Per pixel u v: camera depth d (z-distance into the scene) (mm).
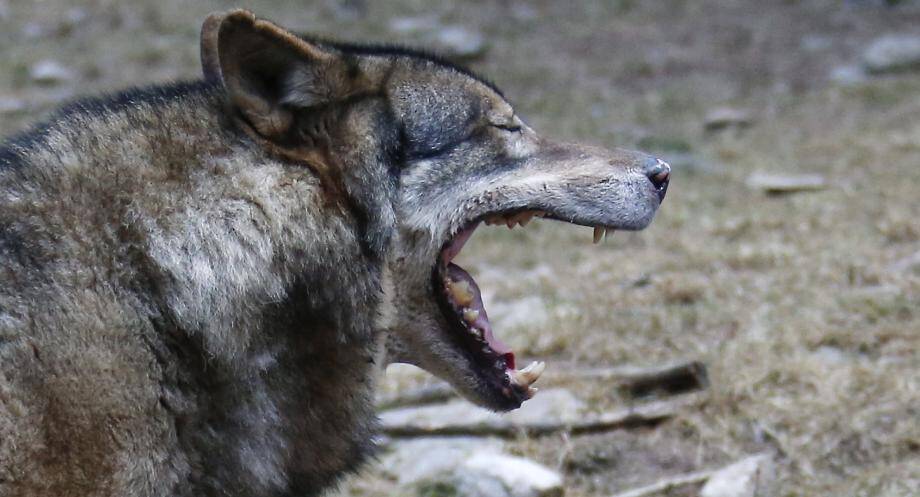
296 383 9719
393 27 40344
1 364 8508
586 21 43062
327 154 9781
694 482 13938
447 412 16016
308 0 43000
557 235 23984
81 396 8586
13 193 9055
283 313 9438
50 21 40281
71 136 9438
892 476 13672
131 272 8938
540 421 15555
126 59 37156
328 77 9836
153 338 8914
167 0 42656
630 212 11094
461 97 10570
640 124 32594
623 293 19891
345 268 9703
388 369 17672
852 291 18969
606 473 14781
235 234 9219
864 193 24562
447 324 10789
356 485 14461
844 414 15008
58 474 8555
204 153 9375
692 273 20828
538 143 11133
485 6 44031
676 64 38312
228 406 9258
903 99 32625
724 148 29562
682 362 16266
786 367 16188
